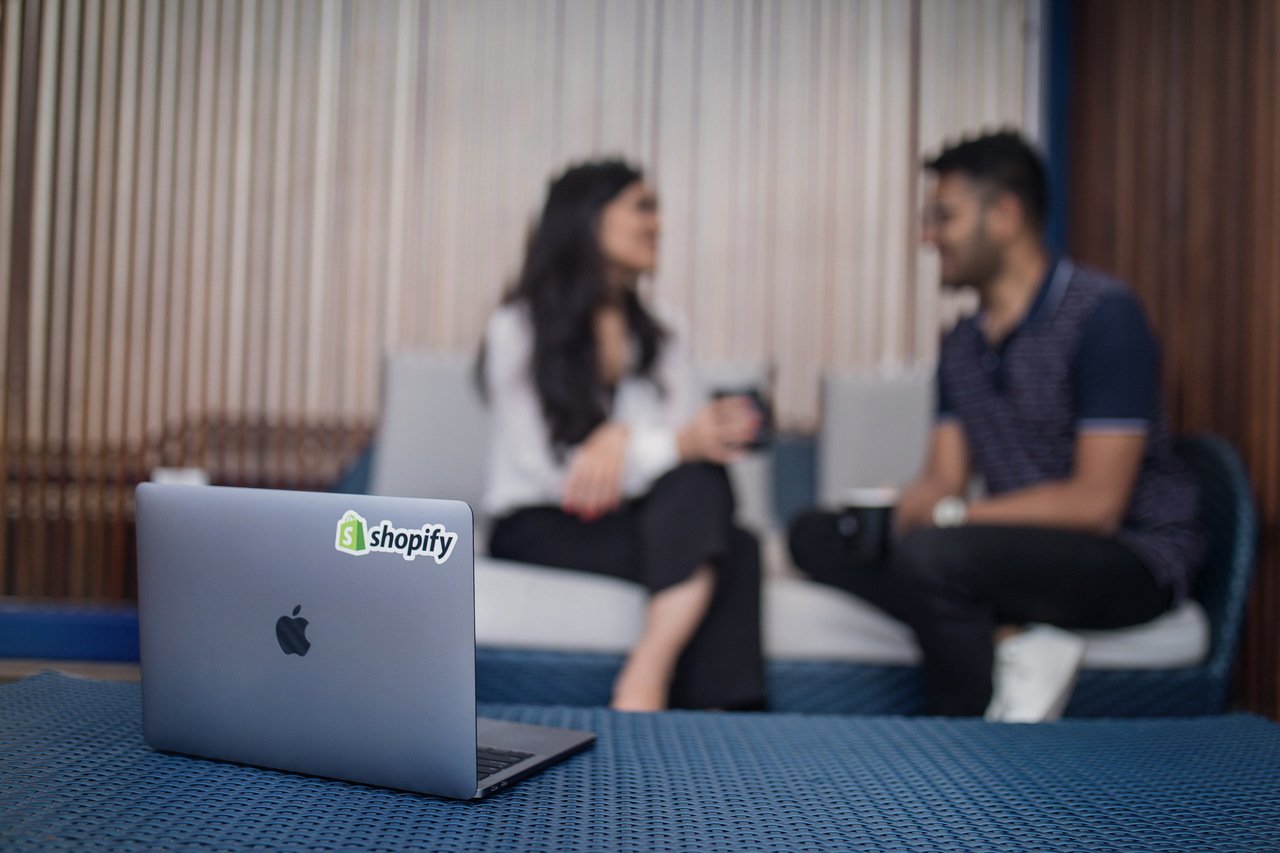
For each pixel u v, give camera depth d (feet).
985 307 6.56
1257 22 6.94
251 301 9.80
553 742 3.02
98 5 9.69
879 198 9.82
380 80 9.88
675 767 2.88
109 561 9.68
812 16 9.89
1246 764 2.99
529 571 6.08
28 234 9.64
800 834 2.33
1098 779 2.81
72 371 9.70
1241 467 6.19
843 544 5.71
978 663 5.42
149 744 2.97
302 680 2.72
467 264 9.91
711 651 5.66
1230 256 7.18
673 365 6.81
